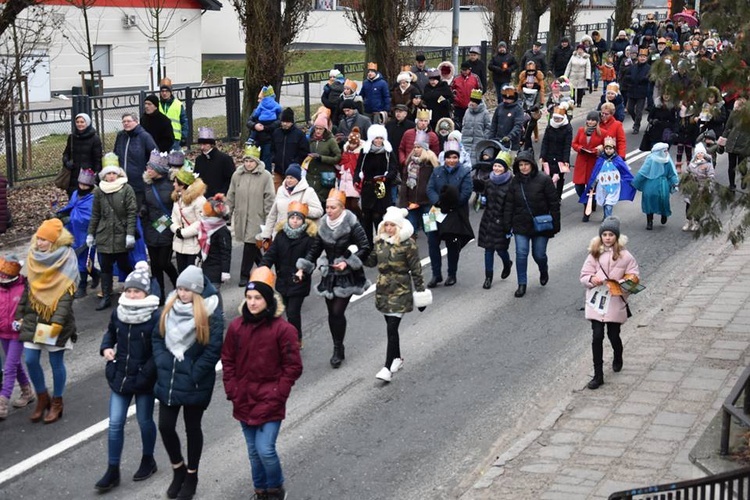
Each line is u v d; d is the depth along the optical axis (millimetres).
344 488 12508
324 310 18984
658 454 12828
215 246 18609
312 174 22344
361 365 16328
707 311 18641
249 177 19578
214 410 14719
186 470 12219
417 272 15398
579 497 11711
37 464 13031
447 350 16984
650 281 20672
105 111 33031
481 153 22438
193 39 61281
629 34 51906
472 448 13531
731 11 13281
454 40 41969
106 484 12336
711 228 14766
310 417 14461
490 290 20156
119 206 18531
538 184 19266
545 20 72062
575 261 22016
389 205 21516
